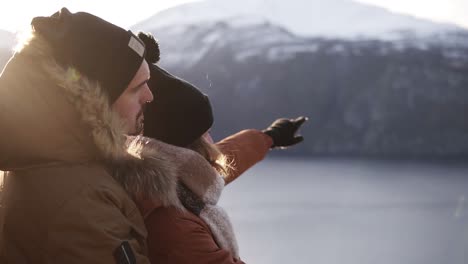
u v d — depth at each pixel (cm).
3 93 108
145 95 125
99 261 109
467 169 2209
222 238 134
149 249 127
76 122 112
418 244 1227
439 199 1727
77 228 109
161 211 127
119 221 112
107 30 117
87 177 112
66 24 115
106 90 116
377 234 1320
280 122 198
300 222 1395
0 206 115
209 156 149
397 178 2047
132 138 127
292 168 2167
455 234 1314
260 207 1546
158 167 123
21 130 107
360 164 2289
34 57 112
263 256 1102
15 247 112
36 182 110
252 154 185
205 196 133
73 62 114
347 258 1121
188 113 141
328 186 1888
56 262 109
